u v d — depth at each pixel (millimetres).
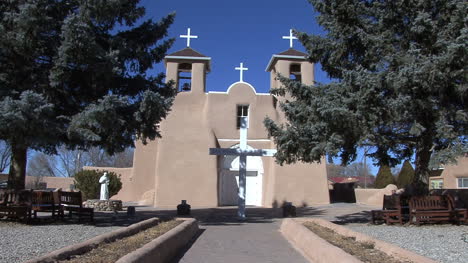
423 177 12750
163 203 24266
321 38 13000
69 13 11094
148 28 13633
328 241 7902
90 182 25188
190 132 25422
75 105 12141
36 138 10047
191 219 12000
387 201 13102
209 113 25844
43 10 10430
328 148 10797
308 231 9086
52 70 10906
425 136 12031
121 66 12445
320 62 13688
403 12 11656
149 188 27734
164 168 24812
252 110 26047
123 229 8383
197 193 24531
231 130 25859
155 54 13617
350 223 13148
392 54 11188
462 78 10242
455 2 10656
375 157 14461
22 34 10297
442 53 10156
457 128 11234
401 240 8859
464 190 15273
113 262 5355
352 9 12062
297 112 12547
